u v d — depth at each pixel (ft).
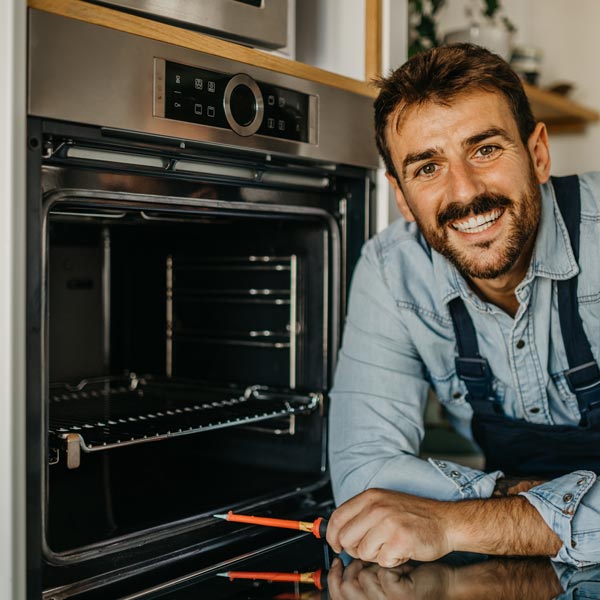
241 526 3.76
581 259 4.05
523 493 3.65
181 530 3.44
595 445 4.25
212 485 4.38
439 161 3.74
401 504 3.56
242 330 4.87
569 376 4.14
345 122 4.15
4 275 2.65
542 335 4.14
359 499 3.63
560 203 4.14
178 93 3.27
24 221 2.69
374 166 4.37
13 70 2.64
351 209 4.45
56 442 3.20
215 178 3.62
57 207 3.16
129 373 5.65
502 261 3.74
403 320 4.35
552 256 4.02
